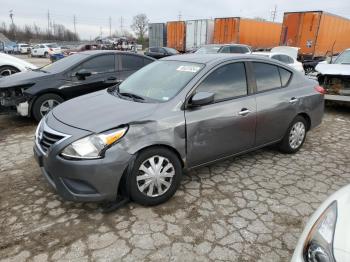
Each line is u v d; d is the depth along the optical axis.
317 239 1.75
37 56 37.12
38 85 5.68
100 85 6.27
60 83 5.86
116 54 6.55
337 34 18.62
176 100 3.20
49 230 2.78
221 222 2.93
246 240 2.70
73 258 2.46
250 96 3.80
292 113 4.30
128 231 2.78
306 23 16.39
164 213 3.05
